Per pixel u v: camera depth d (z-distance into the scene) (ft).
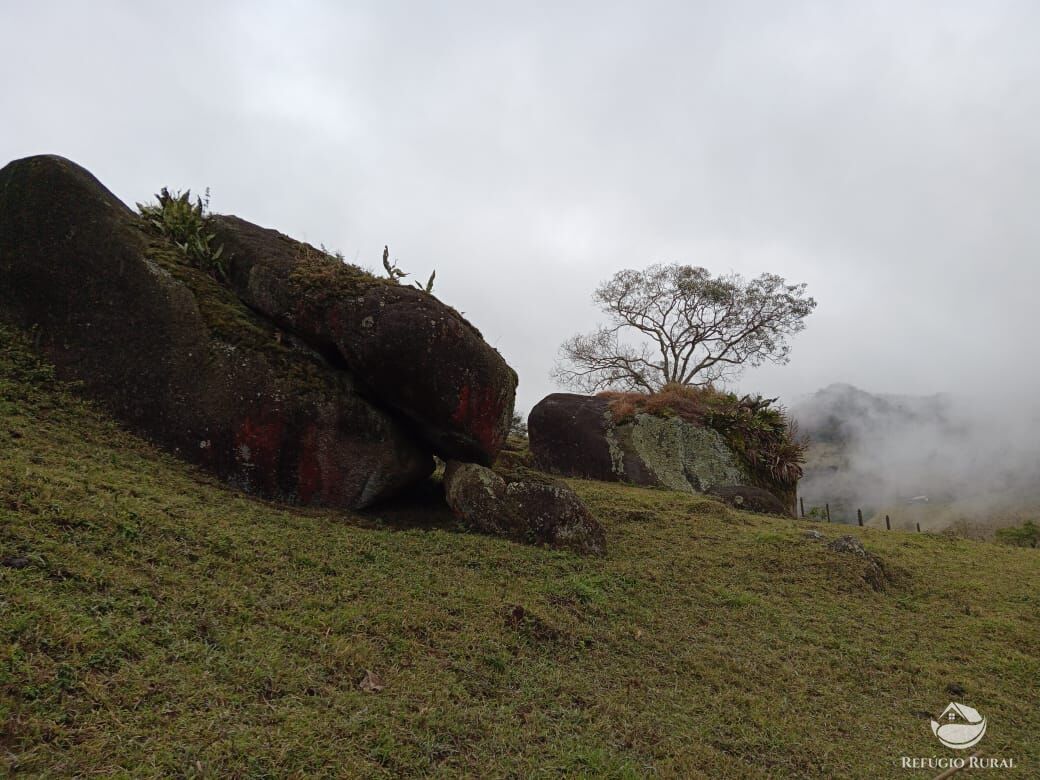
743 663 21.44
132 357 27.76
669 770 14.57
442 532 27.40
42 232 28.89
